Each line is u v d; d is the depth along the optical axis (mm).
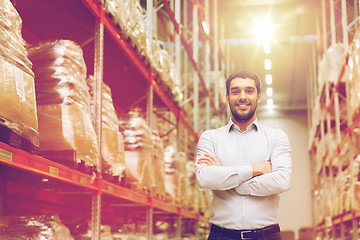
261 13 13016
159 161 5977
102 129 3916
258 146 3016
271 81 17594
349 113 7031
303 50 15273
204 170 2922
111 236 4734
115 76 5773
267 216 2922
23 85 2484
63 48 3234
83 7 3848
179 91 7281
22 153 2477
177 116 7719
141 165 4930
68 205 5676
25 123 2445
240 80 2961
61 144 3047
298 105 19703
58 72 3174
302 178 19188
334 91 8594
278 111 19969
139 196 5098
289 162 2959
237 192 2910
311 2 12109
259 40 14797
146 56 5262
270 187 2848
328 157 10867
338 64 9445
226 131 3119
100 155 3691
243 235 2914
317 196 14422
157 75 6105
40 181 3824
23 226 3148
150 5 5789
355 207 6414
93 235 3596
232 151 3047
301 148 19500
